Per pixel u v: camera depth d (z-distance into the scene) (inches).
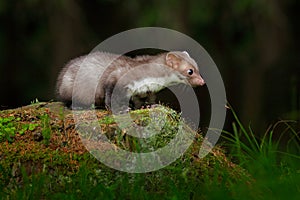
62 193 380.5
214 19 1003.3
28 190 379.6
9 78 1082.1
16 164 396.5
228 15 997.2
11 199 377.7
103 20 1117.1
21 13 988.6
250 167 422.6
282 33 1015.0
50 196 377.4
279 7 1000.2
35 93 1073.5
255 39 1027.9
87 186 381.7
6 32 1058.1
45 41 1005.2
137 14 964.6
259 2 976.9
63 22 982.4
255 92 1082.1
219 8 993.5
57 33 981.8
